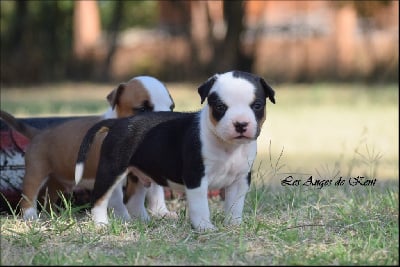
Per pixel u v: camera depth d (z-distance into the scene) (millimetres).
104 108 26656
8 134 10445
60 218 8969
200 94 8328
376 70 44375
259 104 8070
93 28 48344
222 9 43906
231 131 7801
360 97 34719
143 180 9180
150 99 10164
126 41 50156
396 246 7535
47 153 9836
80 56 47875
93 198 8914
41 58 44469
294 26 46656
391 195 10172
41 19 44969
